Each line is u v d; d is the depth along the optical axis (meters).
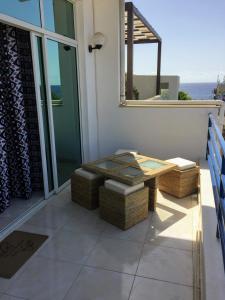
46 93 3.12
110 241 2.45
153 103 4.27
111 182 2.69
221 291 1.55
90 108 4.22
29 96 3.05
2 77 2.86
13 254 2.28
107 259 2.20
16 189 3.25
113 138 4.54
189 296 1.82
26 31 2.80
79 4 3.69
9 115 2.99
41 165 3.30
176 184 3.29
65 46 3.52
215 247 1.93
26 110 3.11
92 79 4.24
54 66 3.27
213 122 3.04
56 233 2.59
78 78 3.93
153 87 9.54
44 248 2.36
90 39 4.04
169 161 3.45
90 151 4.34
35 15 2.77
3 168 2.89
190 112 4.02
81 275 2.03
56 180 3.45
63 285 1.94
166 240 2.45
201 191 2.88
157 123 4.22
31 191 3.38
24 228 2.67
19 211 2.96
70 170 3.91
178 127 4.13
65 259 2.21
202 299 1.73
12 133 3.04
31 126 3.18
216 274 1.68
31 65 2.90
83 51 3.87
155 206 2.98
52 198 3.35
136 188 2.65
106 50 4.20
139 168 2.99
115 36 4.11
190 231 2.59
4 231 2.57
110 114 4.45
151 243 2.41
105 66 4.27
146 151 4.39
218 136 2.23
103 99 4.42
